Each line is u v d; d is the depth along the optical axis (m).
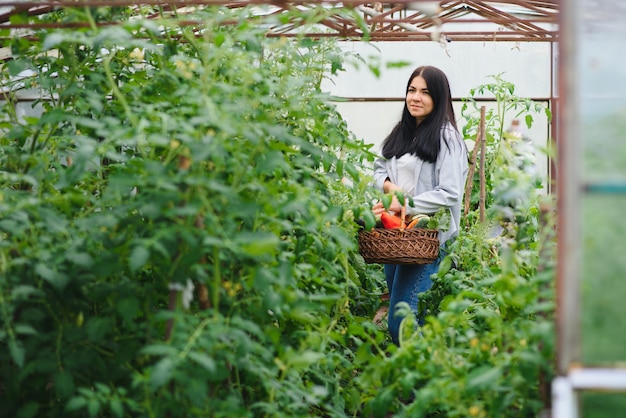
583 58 2.46
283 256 3.45
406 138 5.25
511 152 3.67
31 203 3.01
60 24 3.56
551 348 2.94
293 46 4.13
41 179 3.43
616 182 2.43
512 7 6.63
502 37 5.90
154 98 3.64
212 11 3.89
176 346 2.77
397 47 7.92
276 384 3.21
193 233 2.95
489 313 3.47
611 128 2.45
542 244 3.57
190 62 3.55
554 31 5.66
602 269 2.44
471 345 3.30
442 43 4.79
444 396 3.15
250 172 3.17
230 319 3.00
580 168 2.45
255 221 3.19
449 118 5.17
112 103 3.97
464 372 3.18
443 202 4.99
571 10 2.48
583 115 2.46
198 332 2.73
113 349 3.18
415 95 5.12
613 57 2.46
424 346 3.38
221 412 2.87
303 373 3.72
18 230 2.94
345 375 4.21
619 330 2.44
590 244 2.44
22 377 2.97
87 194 3.61
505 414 3.18
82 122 3.17
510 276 3.40
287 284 3.33
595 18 2.54
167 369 2.58
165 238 2.91
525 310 3.15
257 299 3.31
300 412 3.40
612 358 2.44
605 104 2.45
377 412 3.32
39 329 3.18
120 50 4.14
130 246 3.08
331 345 4.44
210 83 3.29
